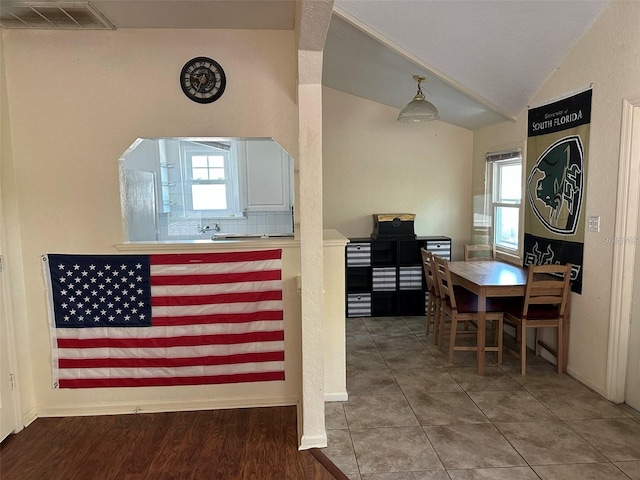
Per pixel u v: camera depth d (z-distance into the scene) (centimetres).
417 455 242
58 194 280
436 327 416
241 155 519
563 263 349
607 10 290
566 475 223
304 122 234
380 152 535
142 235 376
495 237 486
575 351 337
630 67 274
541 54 333
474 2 276
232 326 294
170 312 290
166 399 297
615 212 290
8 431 265
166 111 278
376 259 536
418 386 327
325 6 190
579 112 323
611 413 284
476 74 360
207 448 254
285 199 527
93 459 245
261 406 302
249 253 290
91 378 292
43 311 287
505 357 383
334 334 304
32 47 269
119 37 271
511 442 253
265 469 234
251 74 278
